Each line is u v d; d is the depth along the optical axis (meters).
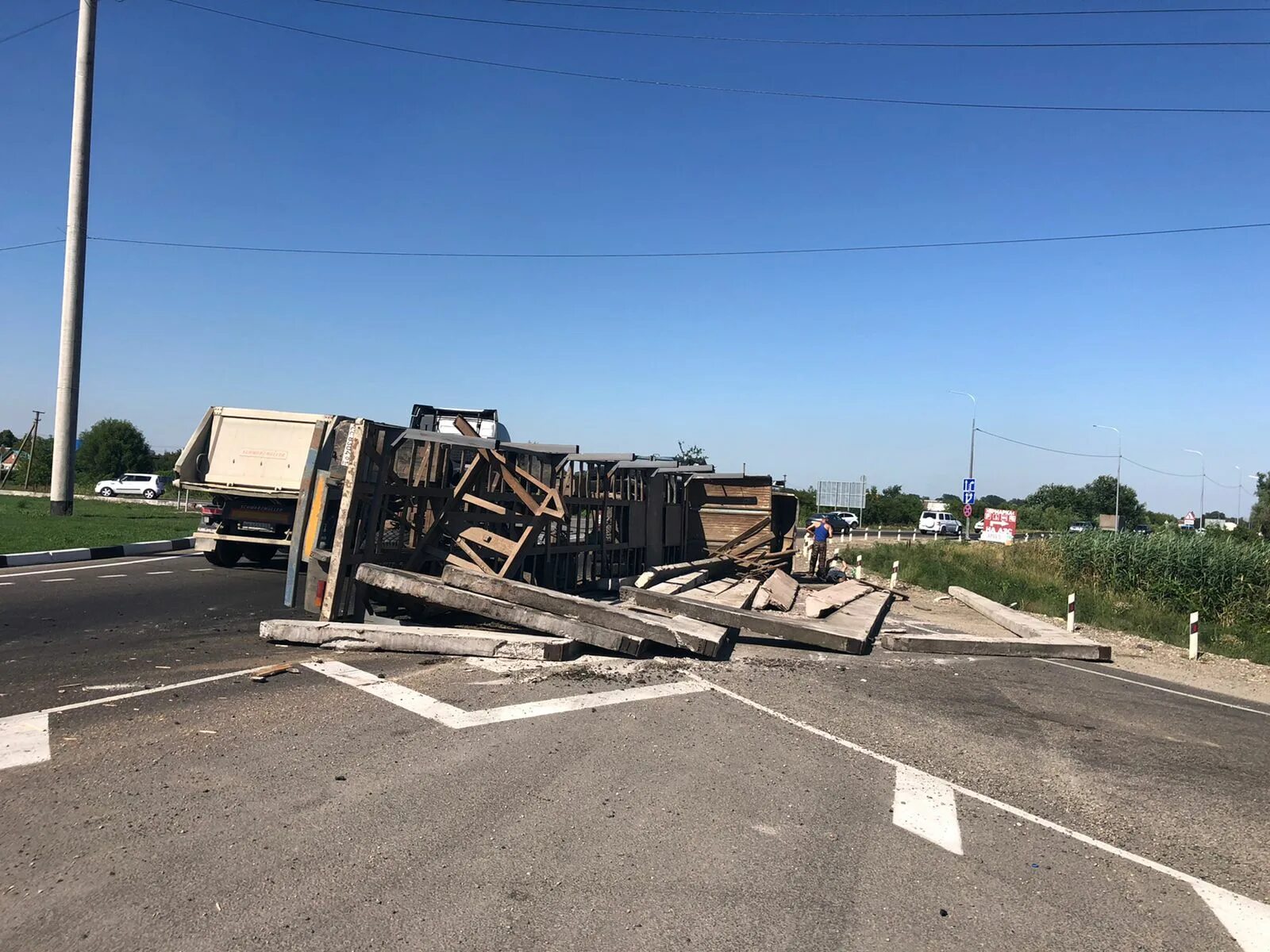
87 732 5.87
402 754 5.78
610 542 16.14
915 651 11.93
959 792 5.87
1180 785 6.43
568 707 7.26
